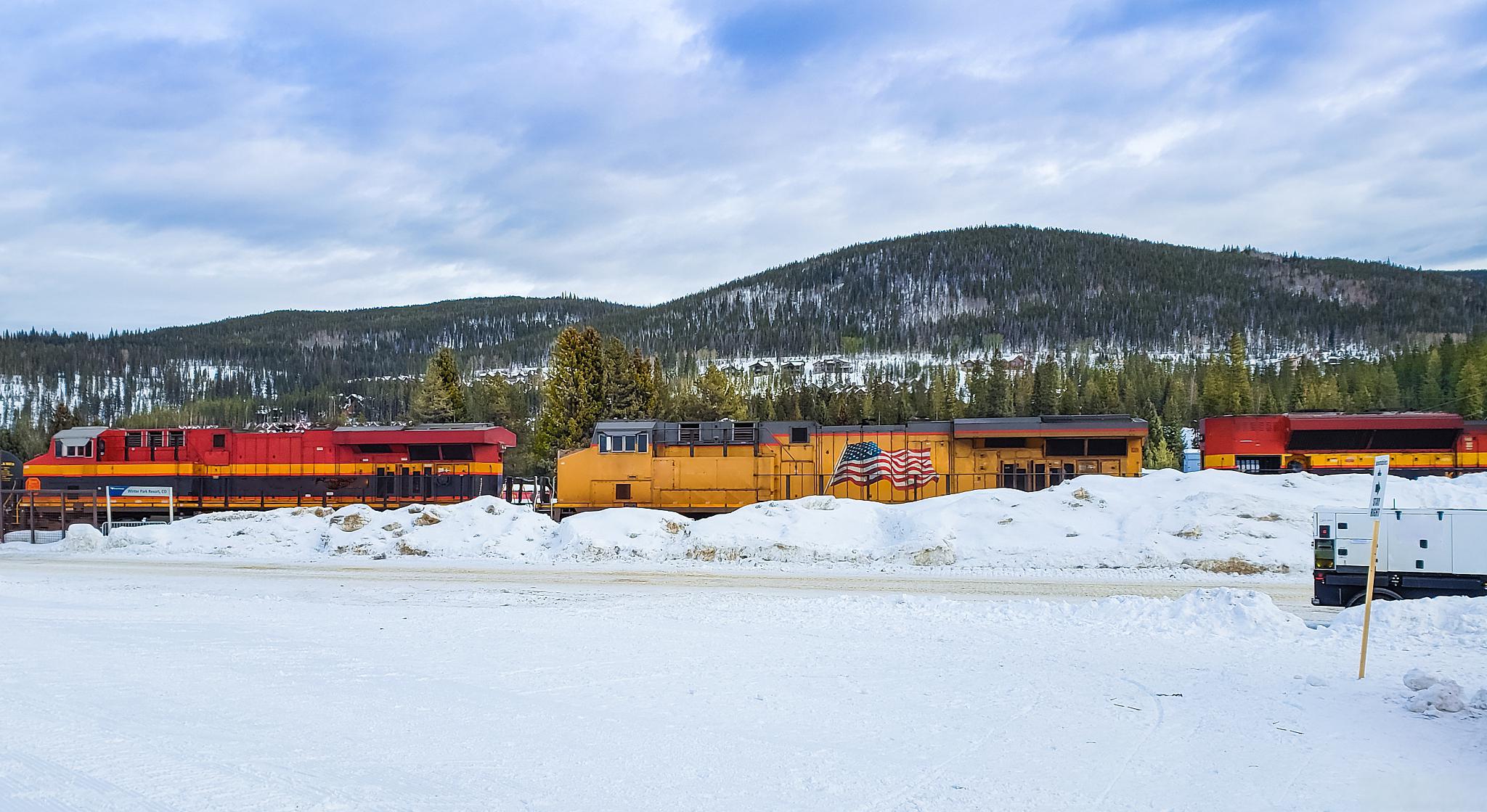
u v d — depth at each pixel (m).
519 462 72.88
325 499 40.91
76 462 41.91
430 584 22.06
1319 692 10.98
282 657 12.66
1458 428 37.44
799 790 7.49
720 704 10.26
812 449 37.00
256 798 7.00
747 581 22.23
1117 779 7.89
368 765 7.91
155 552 30.44
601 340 63.09
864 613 16.66
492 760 8.11
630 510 30.27
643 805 7.06
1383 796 7.57
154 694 10.36
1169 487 28.42
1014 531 26.39
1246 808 7.27
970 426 36.28
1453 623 14.14
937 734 9.20
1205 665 12.51
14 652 12.83
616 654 13.01
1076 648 13.64
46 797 6.97
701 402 72.50
